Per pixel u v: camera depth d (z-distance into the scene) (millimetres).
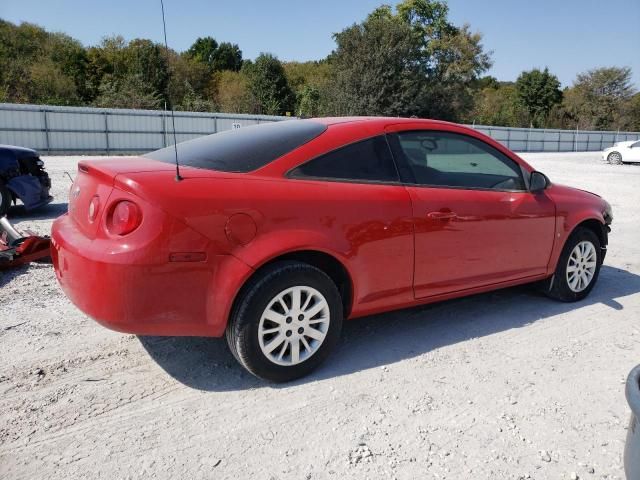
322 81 55844
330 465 2443
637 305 4699
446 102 47344
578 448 2611
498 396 3070
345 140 3342
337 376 3260
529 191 4168
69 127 28859
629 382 1853
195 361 3416
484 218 3812
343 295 3375
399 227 3379
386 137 3525
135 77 44438
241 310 2893
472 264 3826
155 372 3266
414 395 3059
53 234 3154
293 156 3152
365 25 45938
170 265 2676
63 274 2904
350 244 3186
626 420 2867
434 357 3551
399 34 44906
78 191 3145
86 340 3693
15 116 27453
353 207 3195
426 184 3613
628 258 6559
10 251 5270
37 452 2486
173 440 2602
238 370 3309
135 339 3723
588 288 4770
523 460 2508
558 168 23672
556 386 3207
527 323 4191
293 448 2559
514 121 70250
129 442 2578
